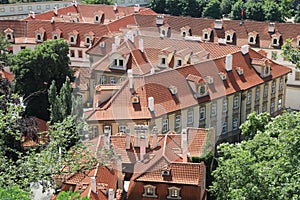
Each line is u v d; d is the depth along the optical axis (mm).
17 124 76500
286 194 58062
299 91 176000
